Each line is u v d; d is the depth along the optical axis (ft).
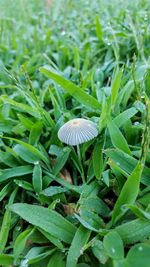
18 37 0.65
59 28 0.68
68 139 0.28
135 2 0.65
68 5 0.77
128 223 0.26
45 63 0.54
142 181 0.29
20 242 0.27
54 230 0.27
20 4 0.83
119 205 0.27
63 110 0.38
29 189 0.31
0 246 0.28
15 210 0.27
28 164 0.33
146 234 0.26
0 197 0.31
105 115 0.31
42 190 0.31
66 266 0.26
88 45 0.54
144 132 0.26
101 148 0.31
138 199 0.28
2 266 0.28
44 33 0.67
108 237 0.25
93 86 0.40
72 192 0.31
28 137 0.36
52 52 0.59
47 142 0.35
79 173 0.33
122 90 0.36
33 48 0.62
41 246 0.29
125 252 0.27
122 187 0.29
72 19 0.72
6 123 0.37
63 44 0.58
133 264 0.24
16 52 0.59
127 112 0.32
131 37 0.51
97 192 0.30
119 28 0.57
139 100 0.34
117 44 0.49
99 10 0.69
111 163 0.28
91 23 0.63
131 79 0.38
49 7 0.83
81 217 0.27
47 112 0.38
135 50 0.50
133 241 0.26
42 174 0.33
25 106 0.35
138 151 0.30
